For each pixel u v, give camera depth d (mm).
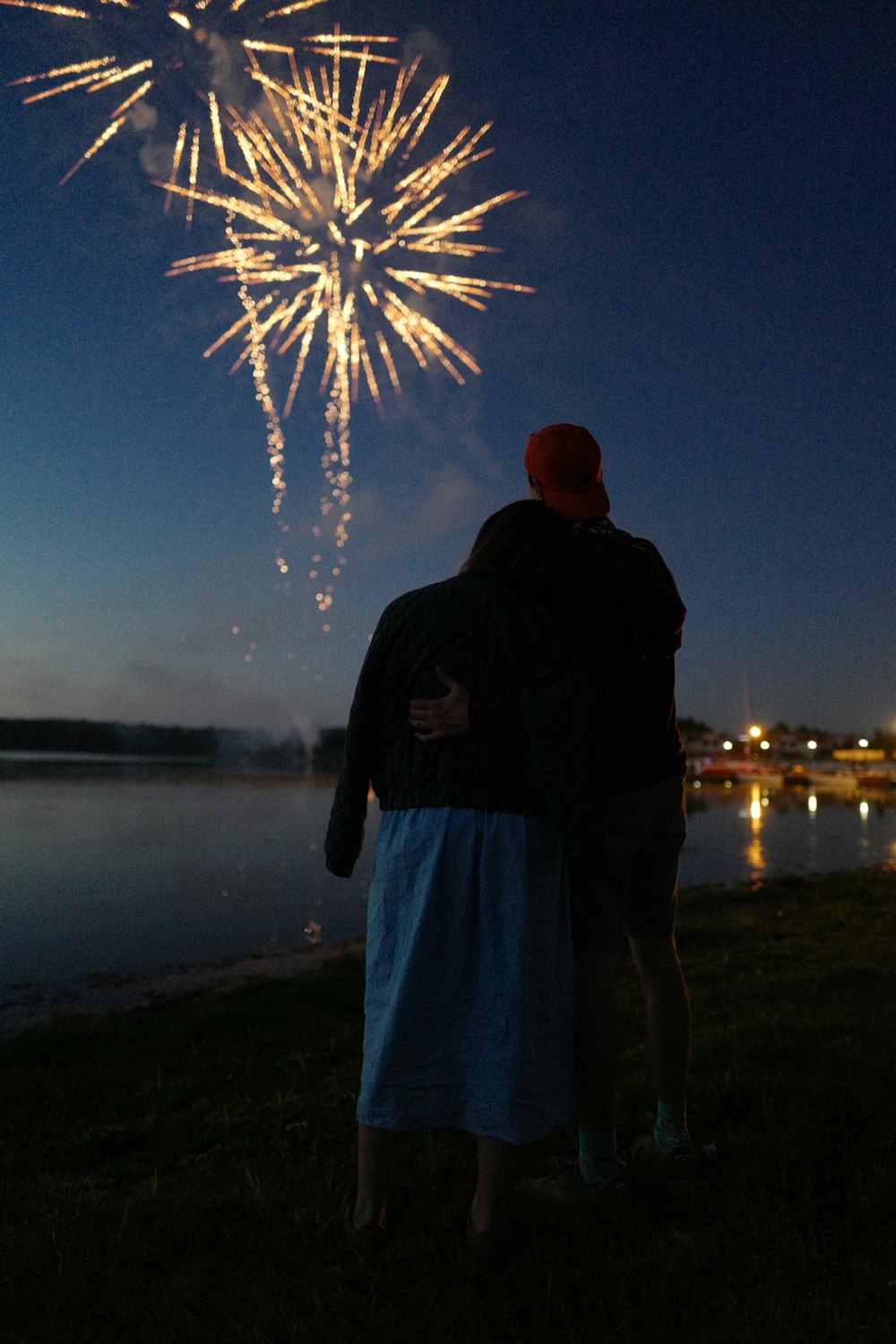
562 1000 1836
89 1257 1903
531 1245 1779
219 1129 2957
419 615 1912
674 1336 1466
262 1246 1906
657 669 2070
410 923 1785
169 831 21594
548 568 1890
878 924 7203
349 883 13711
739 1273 1631
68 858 15883
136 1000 6945
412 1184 2170
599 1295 1590
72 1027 5555
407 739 1882
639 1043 3686
